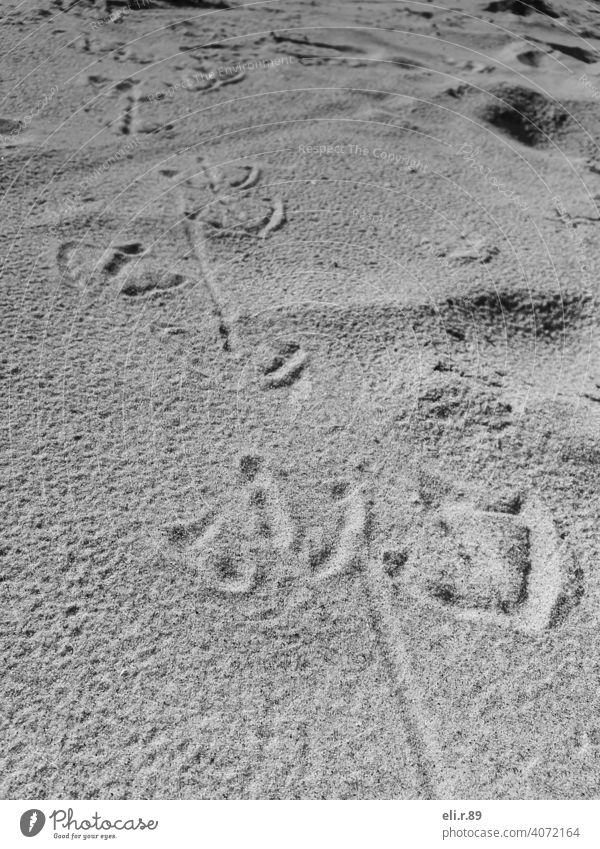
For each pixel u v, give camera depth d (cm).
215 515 155
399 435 172
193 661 132
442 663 134
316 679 130
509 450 170
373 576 146
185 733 123
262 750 122
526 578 147
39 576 141
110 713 124
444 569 148
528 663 135
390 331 193
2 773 117
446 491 162
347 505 158
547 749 125
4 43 306
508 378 187
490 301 204
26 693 126
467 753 123
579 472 167
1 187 229
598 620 142
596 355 196
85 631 134
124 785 117
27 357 180
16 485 156
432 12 356
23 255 205
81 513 153
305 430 172
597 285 210
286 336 190
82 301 194
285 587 143
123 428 168
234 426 172
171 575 144
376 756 122
